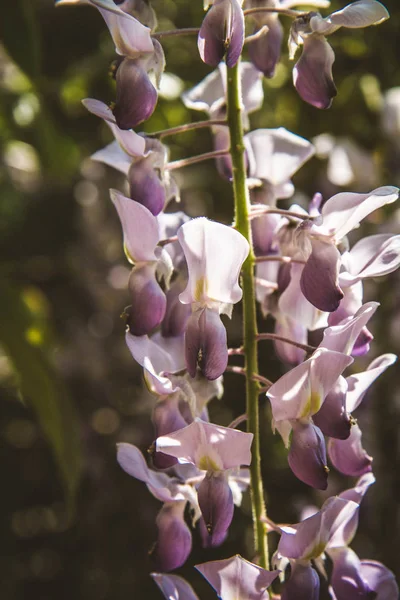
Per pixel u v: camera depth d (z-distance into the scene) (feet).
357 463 1.29
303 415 1.23
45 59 2.16
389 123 2.11
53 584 2.52
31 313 1.80
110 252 3.08
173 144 2.54
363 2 1.24
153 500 2.54
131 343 1.27
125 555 2.49
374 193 1.21
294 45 1.26
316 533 1.24
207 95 1.39
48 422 1.76
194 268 1.21
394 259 1.26
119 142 1.30
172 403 1.28
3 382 2.92
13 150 2.92
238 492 1.32
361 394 1.27
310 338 1.33
